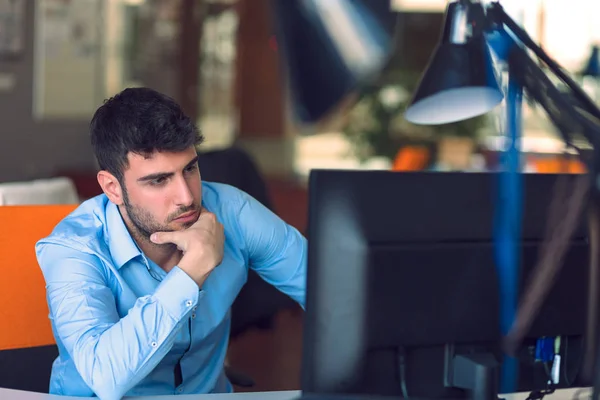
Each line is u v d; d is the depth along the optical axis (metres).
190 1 5.75
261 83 6.04
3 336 1.63
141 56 5.48
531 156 3.72
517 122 1.04
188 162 1.38
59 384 1.47
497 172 1.04
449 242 1.03
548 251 1.05
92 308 1.37
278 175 5.90
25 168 4.85
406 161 4.93
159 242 1.38
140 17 5.45
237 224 1.62
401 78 5.72
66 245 1.45
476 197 1.03
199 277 1.35
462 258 1.03
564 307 1.09
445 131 5.58
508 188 1.04
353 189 0.99
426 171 1.02
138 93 1.39
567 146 1.00
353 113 5.78
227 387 1.76
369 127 5.77
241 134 6.10
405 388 1.03
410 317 1.02
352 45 0.86
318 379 1.01
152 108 1.36
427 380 1.05
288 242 1.66
